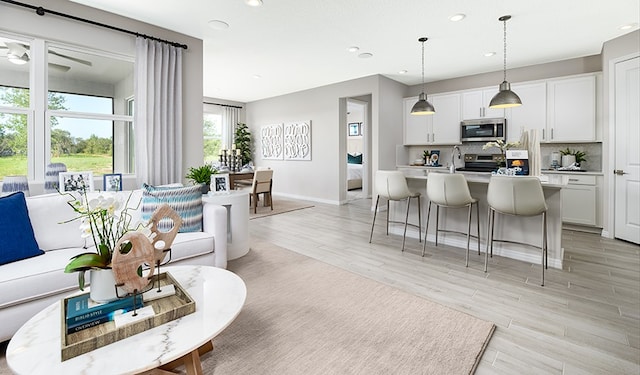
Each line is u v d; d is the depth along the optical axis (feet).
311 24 12.00
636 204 12.49
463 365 5.40
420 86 21.79
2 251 6.30
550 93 16.21
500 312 7.30
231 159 22.24
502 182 9.55
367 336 6.29
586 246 12.44
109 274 4.37
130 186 11.57
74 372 3.33
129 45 11.33
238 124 28.19
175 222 5.12
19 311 5.72
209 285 5.40
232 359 5.57
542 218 10.39
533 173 11.34
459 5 10.51
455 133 19.47
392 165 20.95
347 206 21.84
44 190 9.70
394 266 10.28
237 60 16.44
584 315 7.16
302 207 21.09
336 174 22.49
